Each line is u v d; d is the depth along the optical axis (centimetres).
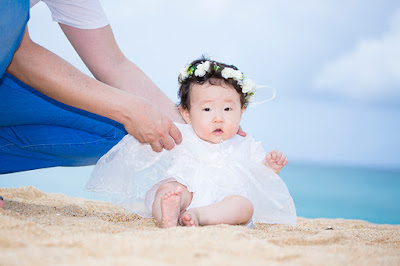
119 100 238
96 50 294
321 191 1023
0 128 274
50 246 141
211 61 298
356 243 197
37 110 270
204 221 233
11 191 378
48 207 267
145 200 271
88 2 281
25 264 117
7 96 256
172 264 126
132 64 312
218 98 281
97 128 291
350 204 820
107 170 271
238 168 275
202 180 262
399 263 151
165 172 268
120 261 125
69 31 289
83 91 231
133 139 275
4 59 210
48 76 223
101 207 338
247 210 248
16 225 164
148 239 159
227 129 282
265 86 307
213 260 134
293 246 175
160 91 312
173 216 226
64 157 297
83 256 130
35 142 280
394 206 804
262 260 141
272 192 282
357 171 1889
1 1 191
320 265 142
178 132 264
